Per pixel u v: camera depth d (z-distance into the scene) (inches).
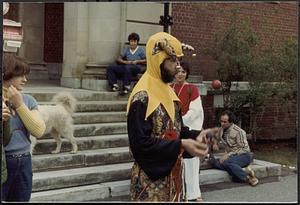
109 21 292.4
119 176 210.1
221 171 226.4
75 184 198.2
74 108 222.5
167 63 109.8
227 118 232.5
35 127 118.4
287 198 198.8
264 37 309.1
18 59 117.4
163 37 110.8
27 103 122.3
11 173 118.1
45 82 317.7
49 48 339.9
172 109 110.0
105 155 220.2
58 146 215.8
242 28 304.8
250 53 299.7
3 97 114.7
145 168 105.9
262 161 258.4
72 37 297.7
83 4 292.7
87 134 239.3
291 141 303.6
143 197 108.8
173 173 109.9
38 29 338.0
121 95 271.4
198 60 295.1
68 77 293.9
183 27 302.0
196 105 177.2
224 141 232.1
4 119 112.8
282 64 300.7
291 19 315.3
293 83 301.3
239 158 226.5
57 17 341.4
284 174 242.8
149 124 106.3
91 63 294.7
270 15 312.7
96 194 196.1
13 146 117.9
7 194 118.9
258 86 297.0
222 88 289.6
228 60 295.6
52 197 184.7
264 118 307.7
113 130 247.3
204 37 303.6
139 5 291.3
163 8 291.3
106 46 293.3
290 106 308.3
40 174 194.9
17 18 330.0
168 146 103.3
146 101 106.7
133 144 105.0
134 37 275.9
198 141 106.7
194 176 186.1
